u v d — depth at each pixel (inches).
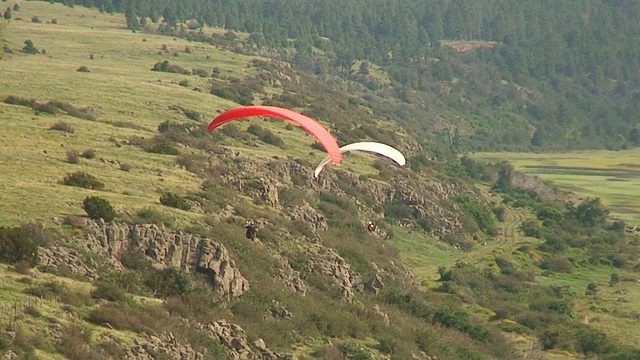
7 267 6407.5
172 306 6968.5
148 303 6845.5
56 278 6560.0
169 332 6368.1
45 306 5949.8
